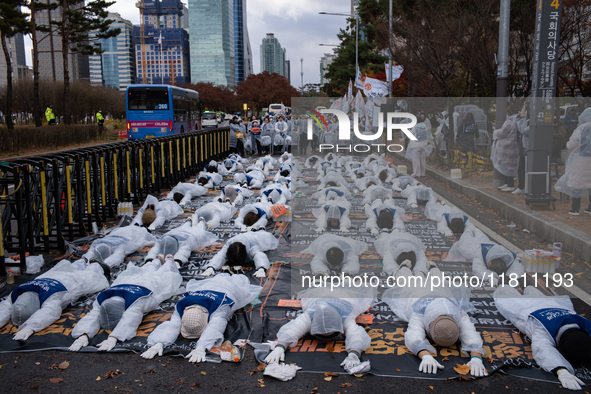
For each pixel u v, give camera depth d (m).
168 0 185.12
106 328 4.75
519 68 14.52
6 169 6.48
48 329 4.84
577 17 12.96
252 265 6.80
